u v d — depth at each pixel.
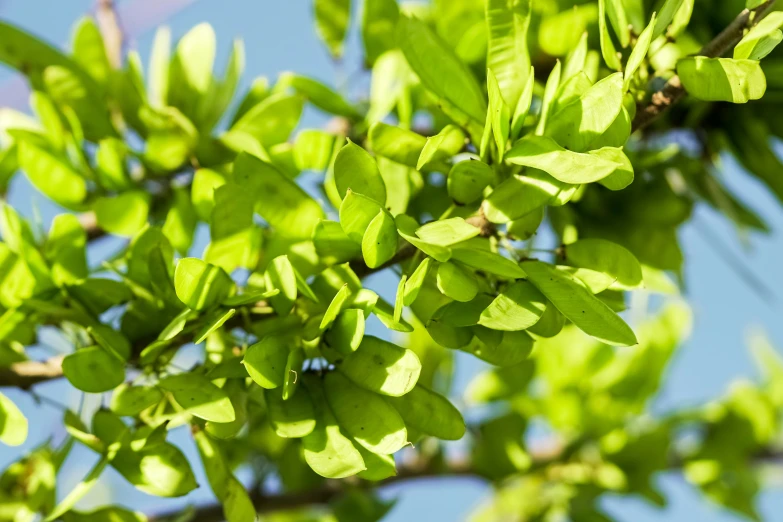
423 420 0.89
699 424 1.26
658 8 1.01
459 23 1.03
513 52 0.92
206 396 0.88
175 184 1.02
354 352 0.89
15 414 0.91
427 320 0.91
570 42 1.01
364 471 0.87
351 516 1.11
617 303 0.90
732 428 1.24
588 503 1.17
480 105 0.91
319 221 0.89
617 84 0.87
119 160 1.00
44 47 1.02
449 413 0.89
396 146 0.91
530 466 1.17
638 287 0.89
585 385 1.18
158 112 1.00
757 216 1.06
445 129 0.89
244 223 0.92
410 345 1.11
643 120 0.90
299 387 0.89
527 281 0.88
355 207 0.87
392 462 0.88
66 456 0.96
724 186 1.06
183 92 1.04
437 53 0.92
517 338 0.89
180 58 1.04
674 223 1.03
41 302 0.93
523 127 0.90
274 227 0.92
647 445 1.16
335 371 0.89
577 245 0.90
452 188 0.89
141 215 0.99
